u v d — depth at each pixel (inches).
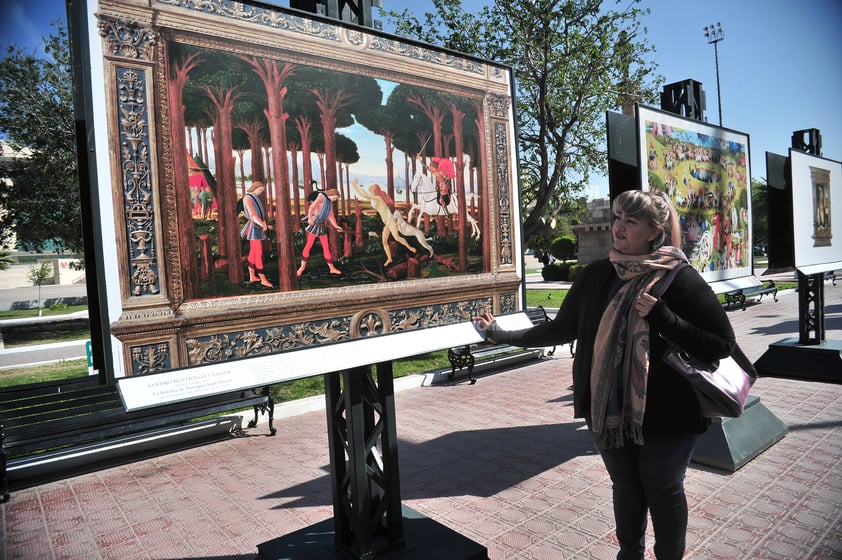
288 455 181.0
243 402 201.5
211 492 153.0
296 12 89.1
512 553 113.0
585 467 159.0
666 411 76.8
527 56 399.9
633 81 437.1
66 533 132.0
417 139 105.7
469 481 152.9
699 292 77.3
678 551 80.6
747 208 236.1
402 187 103.8
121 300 73.9
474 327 113.3
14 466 166.2
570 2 381.7
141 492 155.3
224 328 83.1
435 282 109.2
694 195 200.5
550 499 138.5
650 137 177.5
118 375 73.7
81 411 176.9
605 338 80.1
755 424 164.7
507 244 122.5
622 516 84.0
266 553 104.0
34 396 171.5
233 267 83.9
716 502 131.0
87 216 72.9
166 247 77.4
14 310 892.6
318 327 93.3
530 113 416.8
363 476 96.7
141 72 74.8
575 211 468.4
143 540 126.8
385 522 108.6
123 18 73.2
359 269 98.2
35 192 537.6
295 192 90.2
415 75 105.1
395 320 103.4
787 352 258.5
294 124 89.7
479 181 117.0
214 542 124.0
